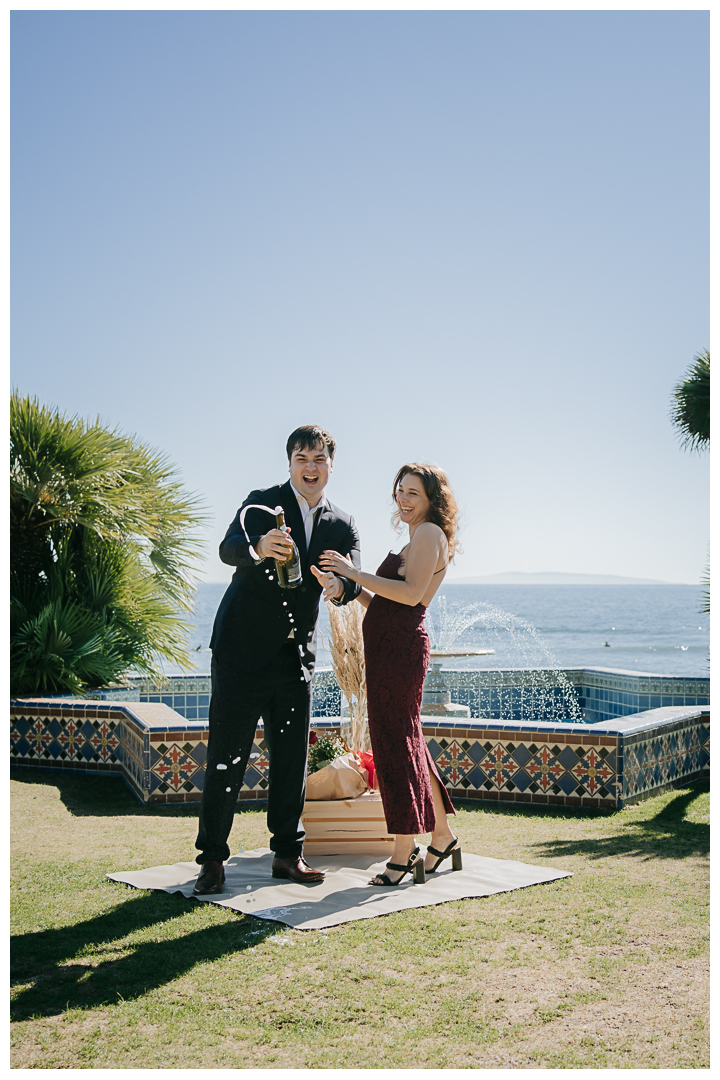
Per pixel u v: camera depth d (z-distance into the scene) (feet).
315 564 14.23
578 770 19.76
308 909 12.09
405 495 14.37
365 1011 8.92
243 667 13.56
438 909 12.15
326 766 15.94
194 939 10.96
